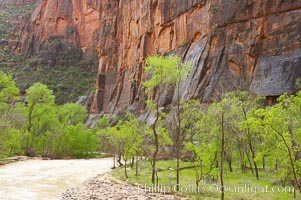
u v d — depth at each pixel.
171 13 84.50
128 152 38.94
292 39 54.22
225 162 45.28
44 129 71.62
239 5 62.00
